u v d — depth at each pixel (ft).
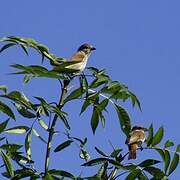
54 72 31.22
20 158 32.12
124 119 35.60
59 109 33.76
